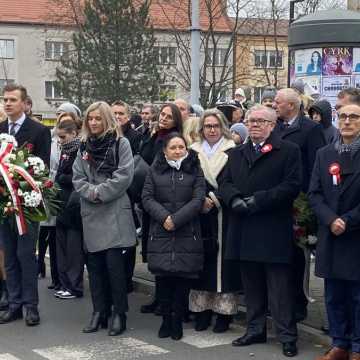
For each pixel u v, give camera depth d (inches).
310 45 367.2
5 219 241.4
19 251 245.1
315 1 888.3
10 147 237.1
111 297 245.4
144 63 1262.3
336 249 195.0
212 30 775.7
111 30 1257.4
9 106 247.1
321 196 199.5
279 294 213.9
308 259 238.8
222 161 231.1
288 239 212.1
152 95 1261.1
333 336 202.7
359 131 195.9
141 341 227.0
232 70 935.7
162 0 1132.5
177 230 221.3
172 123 249.6
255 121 211.5
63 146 279.4
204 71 760.3
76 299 287.0
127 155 232.1
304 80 372.5
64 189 280.1
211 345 222.2
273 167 209.9
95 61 1259.2
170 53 1285.7
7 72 1915.6
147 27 1266.0
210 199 226.4
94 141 233.6
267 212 210.8
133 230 237.0
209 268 232.1
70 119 280.8
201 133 239.9
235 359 208.5
